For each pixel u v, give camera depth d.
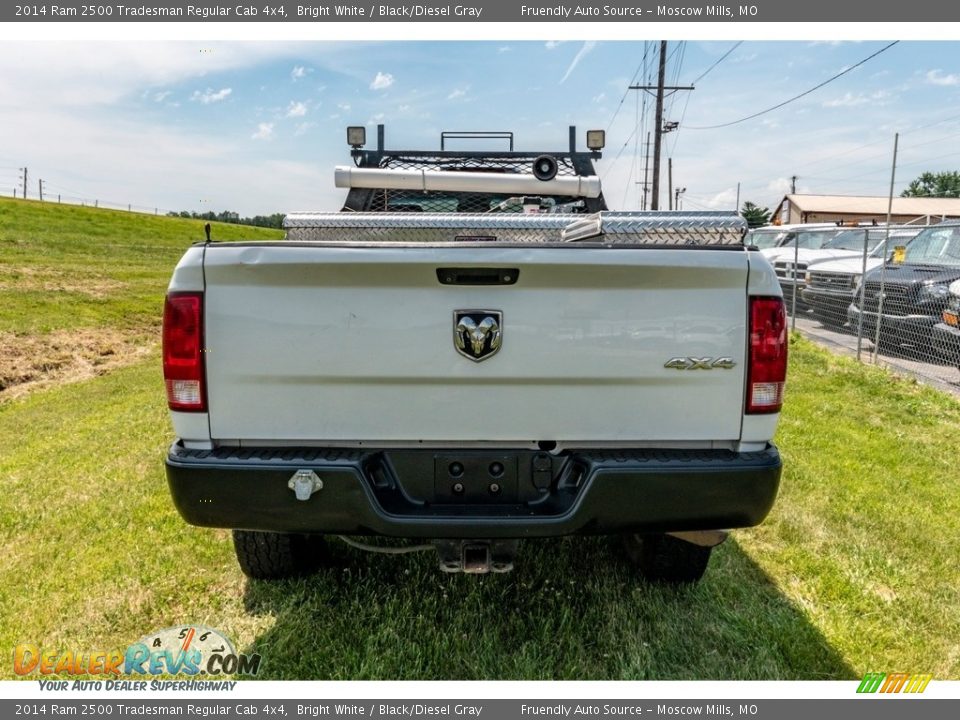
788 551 3.38
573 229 2.96
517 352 2.20
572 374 2.21
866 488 4.22
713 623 2.76
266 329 2.19
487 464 2.29
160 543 3.44
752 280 2.20
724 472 2.18
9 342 9.13
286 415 2.25
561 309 2.19
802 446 5.10
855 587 3.04
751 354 2.22
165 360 2.23
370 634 2.67
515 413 2.25
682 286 2.19
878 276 8.88
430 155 4.96
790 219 54.62
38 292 12.72
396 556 3.28
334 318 2.19
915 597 2.97
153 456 4.83
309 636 2.67
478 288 2.17
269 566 2.96
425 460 2.29
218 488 2.18
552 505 2.28
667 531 2.24
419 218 3.41
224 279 2.18
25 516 3.74
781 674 2.47
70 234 32.56
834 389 6.98
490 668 2.50
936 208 50.09
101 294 13.52
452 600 2.91
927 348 7.70
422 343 2.20
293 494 2.18
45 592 2.97
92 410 6.36
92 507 3.87
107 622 2.77
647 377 2.23
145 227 42.56
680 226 2.61
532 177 4.51
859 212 50.47
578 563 3.22
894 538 3.55
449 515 2.20
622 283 2.17
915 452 4.97
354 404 2.24
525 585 3.01
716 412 2.25
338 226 3.40
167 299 2.21
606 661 2.55
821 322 11.24
